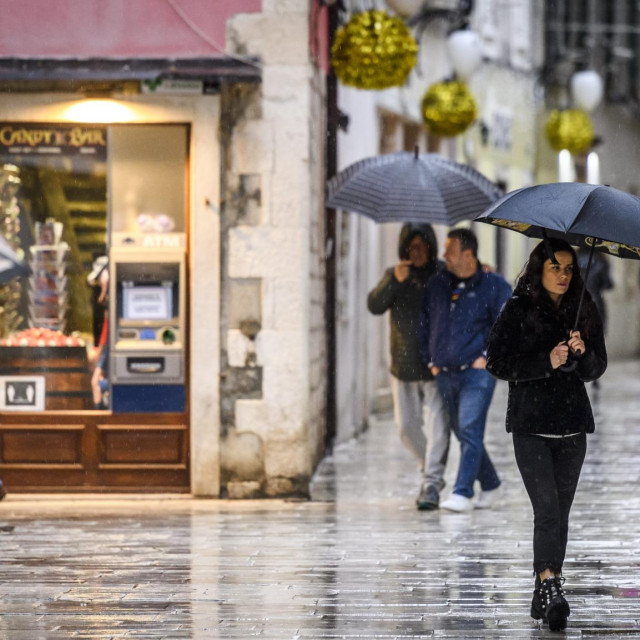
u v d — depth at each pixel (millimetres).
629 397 71438
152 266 37188
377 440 52219
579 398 23828
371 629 23250
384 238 61594
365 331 56125
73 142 37344
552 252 23688
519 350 23750
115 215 37344
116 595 25734
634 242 22516
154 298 37250
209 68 35875
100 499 37375
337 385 49594
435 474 35969
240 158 36875
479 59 57000
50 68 35812
